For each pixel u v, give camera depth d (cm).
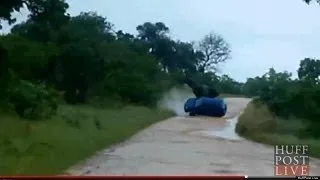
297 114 6106
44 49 7119
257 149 3797
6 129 3397
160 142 4116
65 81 9838
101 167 2570
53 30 9606
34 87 5009
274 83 7969
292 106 6272
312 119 5366
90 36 10325
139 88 11488
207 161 2900
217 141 4422
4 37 6225
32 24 9488
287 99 6550
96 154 3178
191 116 9950
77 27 10138
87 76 9975
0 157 2389
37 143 2934
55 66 9519
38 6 5681
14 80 5325
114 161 2827
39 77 9294
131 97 11506
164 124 6888
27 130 3450
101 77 10319
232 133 5612
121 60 11231
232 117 9750
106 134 4281
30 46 6481
